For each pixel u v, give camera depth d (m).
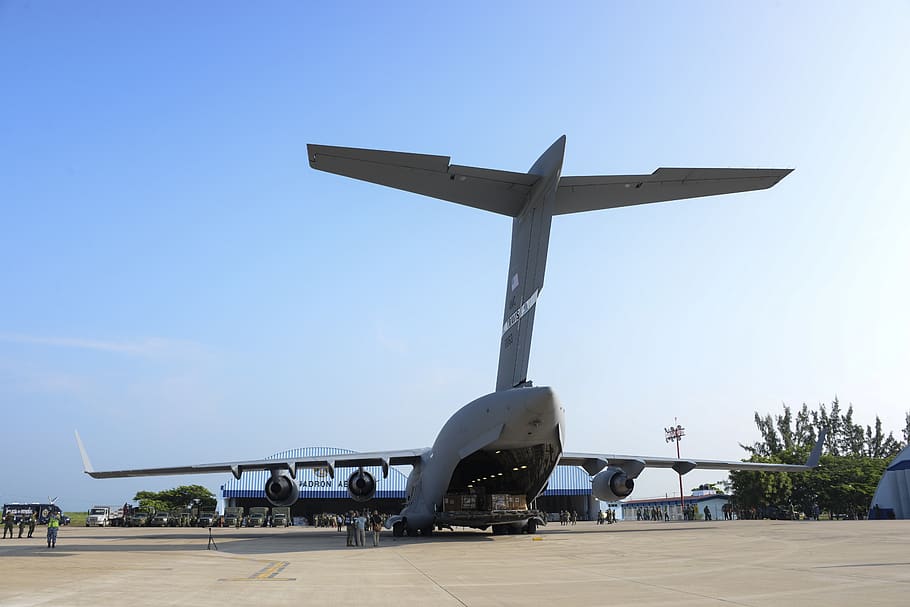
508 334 18.50
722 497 72.38
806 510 51.81
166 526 46.19
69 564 12.77
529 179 16.34
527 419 17.23
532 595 7.58
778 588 7.87
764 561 11.77
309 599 7.38
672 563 11.80
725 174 14.48
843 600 6.72
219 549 17.61
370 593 7.90
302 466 24.38
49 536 18.97
